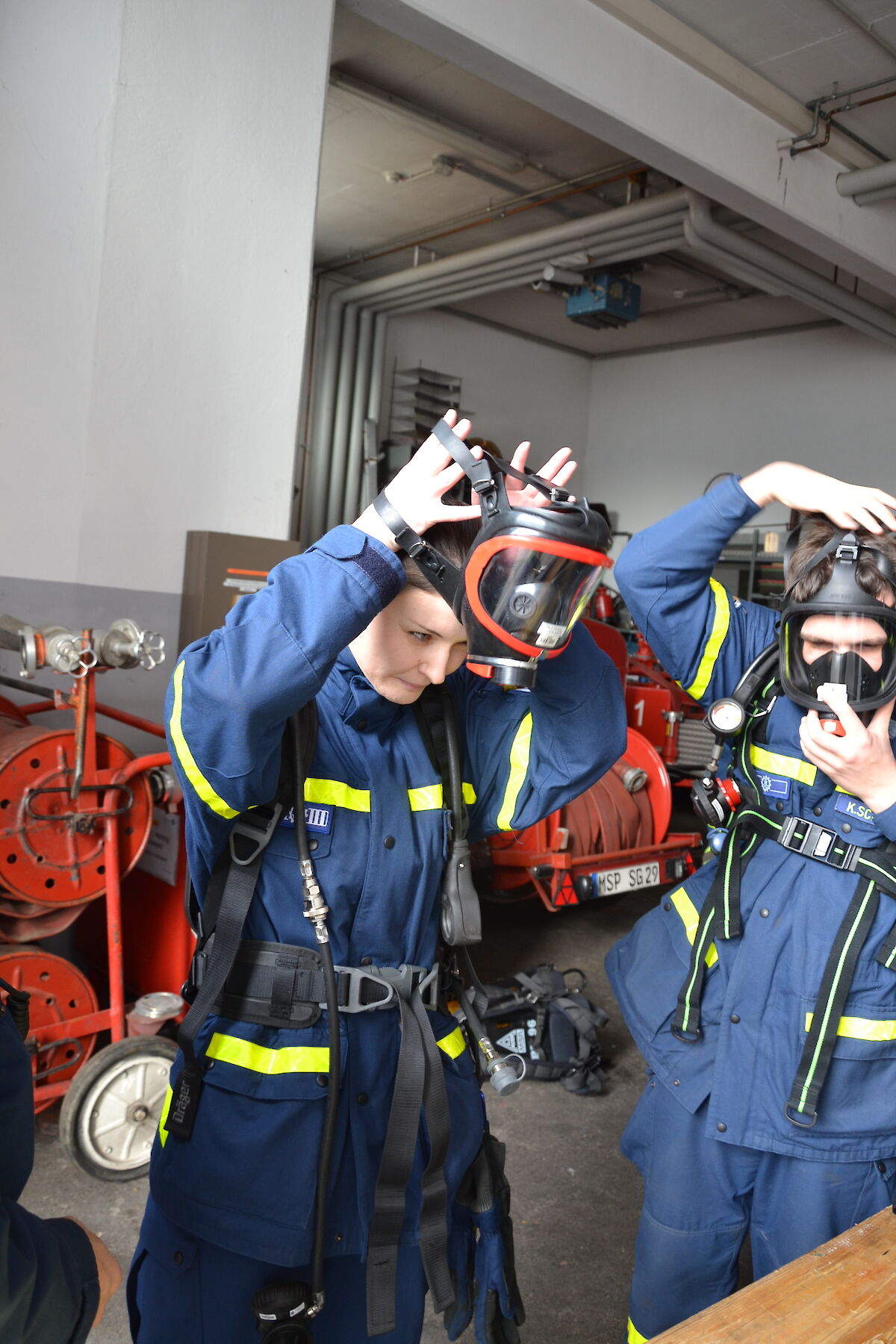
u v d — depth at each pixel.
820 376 9.60
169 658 3.27
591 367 11.59
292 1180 0.98
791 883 1.42
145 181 3.07
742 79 5.07
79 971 2.49
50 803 2.39
